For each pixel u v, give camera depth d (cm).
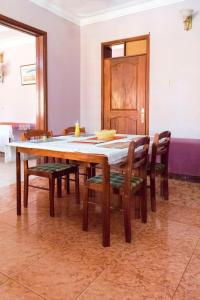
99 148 204
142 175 220
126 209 191
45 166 255
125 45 438
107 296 135
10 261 167
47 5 394
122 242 193
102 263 165
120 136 293
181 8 375
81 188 326
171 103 401
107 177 185
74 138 272
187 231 211
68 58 451
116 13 430
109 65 455
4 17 333
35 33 385
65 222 229
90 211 256
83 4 402
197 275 153
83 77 484
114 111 459
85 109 489
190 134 391
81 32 474
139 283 146
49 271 156
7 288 141
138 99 433
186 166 353
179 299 133
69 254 176
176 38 385
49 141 247
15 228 216
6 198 290
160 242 193
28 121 599
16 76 602
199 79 375
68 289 140
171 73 396
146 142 213
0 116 646
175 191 317
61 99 444
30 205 268
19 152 233
